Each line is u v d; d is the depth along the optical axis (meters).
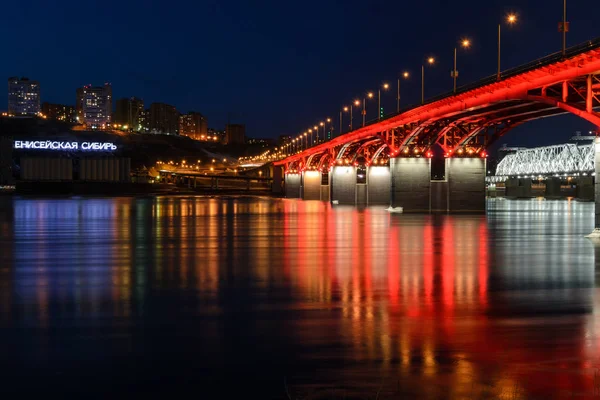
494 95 60.88
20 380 12.07
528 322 16.61
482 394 11.36
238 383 11.91
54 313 17.80
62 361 13.19
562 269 27.09
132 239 41.91
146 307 18.67
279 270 26.75
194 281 23.69
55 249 35.41
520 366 12.86
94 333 15.47
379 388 11.62
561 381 11.98
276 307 18.66
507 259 30.81
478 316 17.36
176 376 12.29
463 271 26.45
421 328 15.94
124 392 11.48
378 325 16.27
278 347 14.22
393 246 37.56
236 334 15.37
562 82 49.78
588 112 46.09
